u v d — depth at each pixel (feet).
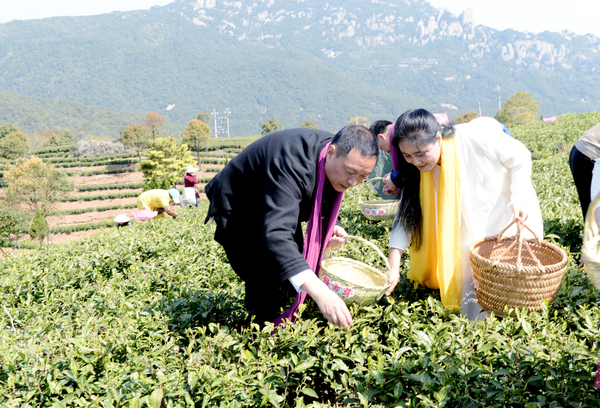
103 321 11.03
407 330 8.91
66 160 267.39
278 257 8.16
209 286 12.85
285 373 8.11
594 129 12.18
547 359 7.52
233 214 9.55
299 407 7.38
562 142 42.70
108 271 17.12
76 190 206.69
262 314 10.27
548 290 8.84
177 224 23.40
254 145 9.19
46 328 11.28
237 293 12.24
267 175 8.68
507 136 10.01
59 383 8.07
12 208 129.29
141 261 18.28
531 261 10.30
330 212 9.76
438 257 10.23
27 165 138.10
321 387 9.06
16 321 12.17
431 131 9.16
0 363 9.14
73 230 151.43
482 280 9.38
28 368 8.63
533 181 22.49
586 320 8.52
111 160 258.16
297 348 8.66
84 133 501.56
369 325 9.37
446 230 10.02
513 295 8.94
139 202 34.40
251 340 9.72
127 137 261.24
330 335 8.63
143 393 7.77
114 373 8.43
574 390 6.88
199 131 257.96
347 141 8.01
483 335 8.28
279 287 9.98
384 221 16.63
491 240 10.37
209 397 7.36
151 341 9.32
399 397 7.21
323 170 8.63
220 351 8.65
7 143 292.61
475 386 7.37
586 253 7.07
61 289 15.53
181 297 11.71
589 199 13.05
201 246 17.46
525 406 6.65
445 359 7.70
